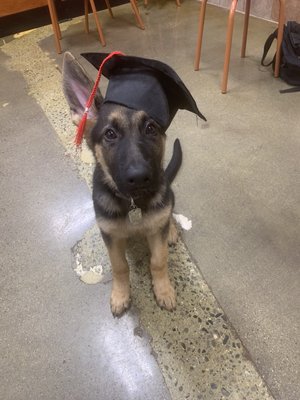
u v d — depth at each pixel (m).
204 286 0.64
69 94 0.52
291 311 0.59
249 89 1.11
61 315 0.61
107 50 1.38
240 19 1.49
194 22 1.52
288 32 1.09
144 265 0.68
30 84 1.24
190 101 0.46
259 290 0.63
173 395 0.51
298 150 0.89
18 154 0.95
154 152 0.48
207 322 0.59
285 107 1.03
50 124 1.05
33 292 0.65
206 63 1.24
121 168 0.45
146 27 1.53
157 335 0.58
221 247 0.70
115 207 0.52
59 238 0.74
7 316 0.62
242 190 0.80
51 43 1.48
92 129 0.52
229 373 0.53
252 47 1.30
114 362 0.55
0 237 0.75
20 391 0.53
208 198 0.79
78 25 1.60
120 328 0.59
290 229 0.72
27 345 0.58
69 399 0.52
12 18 1.58
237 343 0.56
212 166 0.87
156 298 0.62
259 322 0.58
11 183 0.87
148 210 0.53
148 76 0.46
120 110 0.46
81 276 0.67
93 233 0.74
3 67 1.36
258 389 0.51
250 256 0.68
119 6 1.74
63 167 0.90
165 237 0.57
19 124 1.06
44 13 1.63
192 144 0.93
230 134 0.95
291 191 0.79
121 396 0.52
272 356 0.54
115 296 0.61
